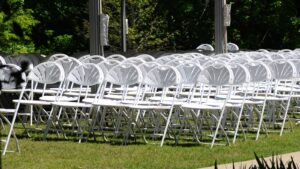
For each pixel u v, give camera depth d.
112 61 18.92
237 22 46.56
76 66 17.19
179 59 19.83
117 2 46.31
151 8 47.66
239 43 46.22
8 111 14.09
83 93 19.00
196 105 15.46
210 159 13.68
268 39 46.50
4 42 39.66
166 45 48.25
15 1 39.84
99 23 20.05
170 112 15.31
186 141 16.14
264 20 45.25
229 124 18.83
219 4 26.19
